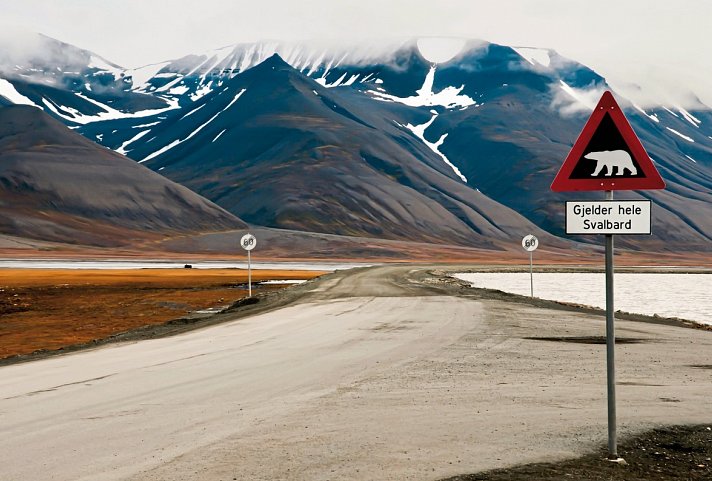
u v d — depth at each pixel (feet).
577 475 31.68
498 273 420.36
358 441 37.58
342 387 53.62
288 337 88.48
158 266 503.61
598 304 183.01
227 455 35.09
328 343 81.61
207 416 43.98
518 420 42.47
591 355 71.31
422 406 46.60
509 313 122.11
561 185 33.86
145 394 51.67
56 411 46.06
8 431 40.70
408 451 35.63
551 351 74.28
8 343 116.37
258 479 31.22
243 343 83.15
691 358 69.67
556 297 211.41
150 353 76.33
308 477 31.45
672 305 186.70
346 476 31.53
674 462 33.83
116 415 44.57
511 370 61.72
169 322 126.00
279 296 172.65
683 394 50.72
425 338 85.92
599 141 33.47
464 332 92.58
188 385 55.16
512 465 33.14
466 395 50.37
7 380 60.08
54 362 71.97
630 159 33.12
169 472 32.42
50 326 139.64
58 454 35.65
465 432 39.50
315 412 44.86
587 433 39.22
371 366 64.08
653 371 61.46
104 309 171.83
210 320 122.62
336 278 263.49
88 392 52.85
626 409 45.47
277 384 55.16
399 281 241.55
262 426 41.16
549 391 51.90
